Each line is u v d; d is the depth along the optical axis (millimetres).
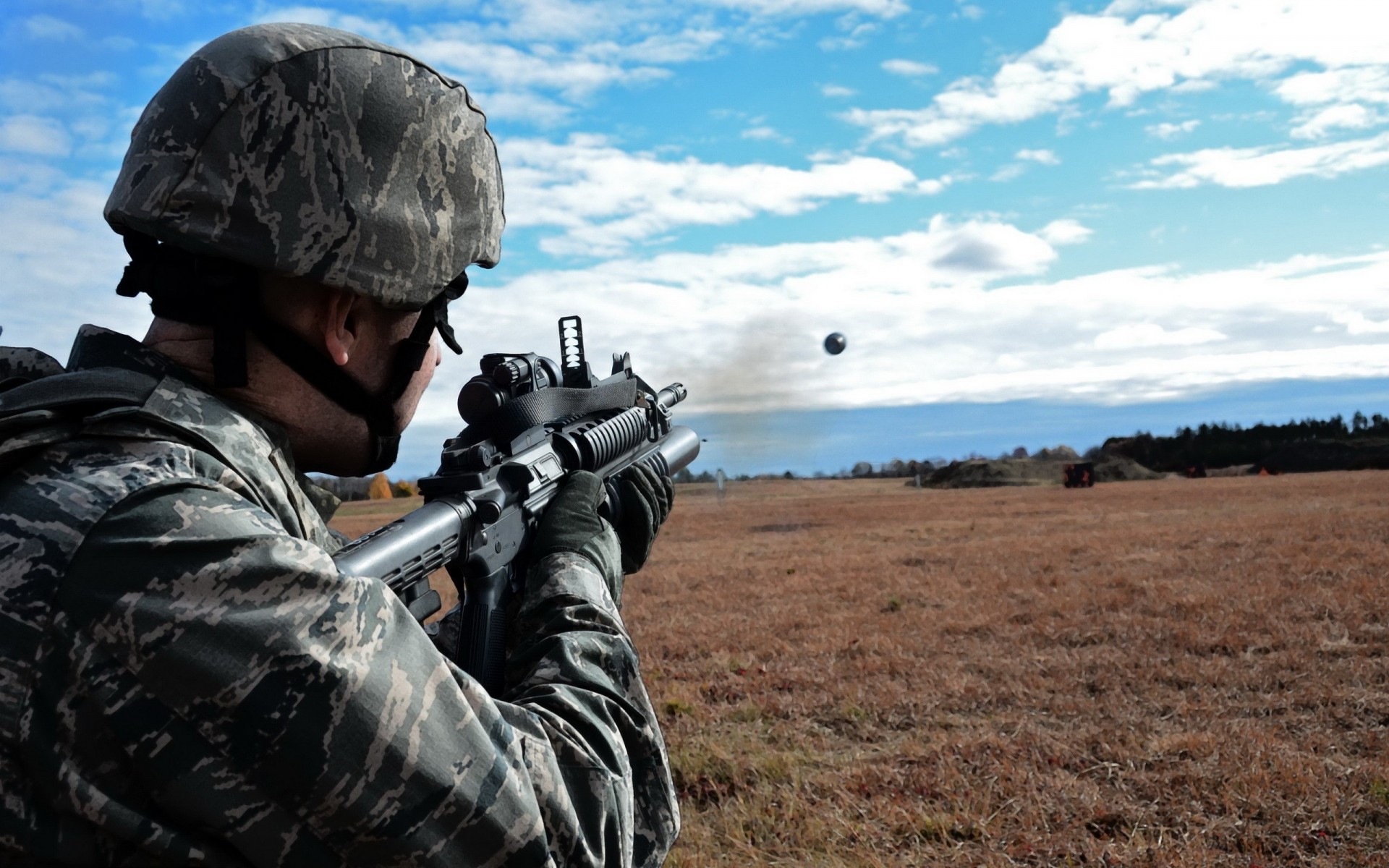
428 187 1218
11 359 1179
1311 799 4836
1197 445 95062
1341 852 4363
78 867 897
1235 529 19312
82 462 988
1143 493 41344
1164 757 5559
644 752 1244
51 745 890
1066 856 4418
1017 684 7406
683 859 4590
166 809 911
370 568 1377
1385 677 7059
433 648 1043
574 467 1848
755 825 4980
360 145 1146
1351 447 83000
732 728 6773
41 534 929
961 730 6508
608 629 1319
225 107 1088
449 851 970
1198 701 6797
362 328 1229
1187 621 9367
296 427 1224
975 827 4750
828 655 9008
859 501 46781
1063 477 66938
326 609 965
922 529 25578
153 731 900
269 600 945
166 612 911
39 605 906
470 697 1039
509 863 1001
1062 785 5227
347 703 936
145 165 1097
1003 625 9898
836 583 14203
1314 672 7242
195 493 975
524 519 1703
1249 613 9500
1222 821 4711
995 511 32719
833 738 6508
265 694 917
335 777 923
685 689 7789
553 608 1354
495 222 1347
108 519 934
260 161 1094
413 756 958
